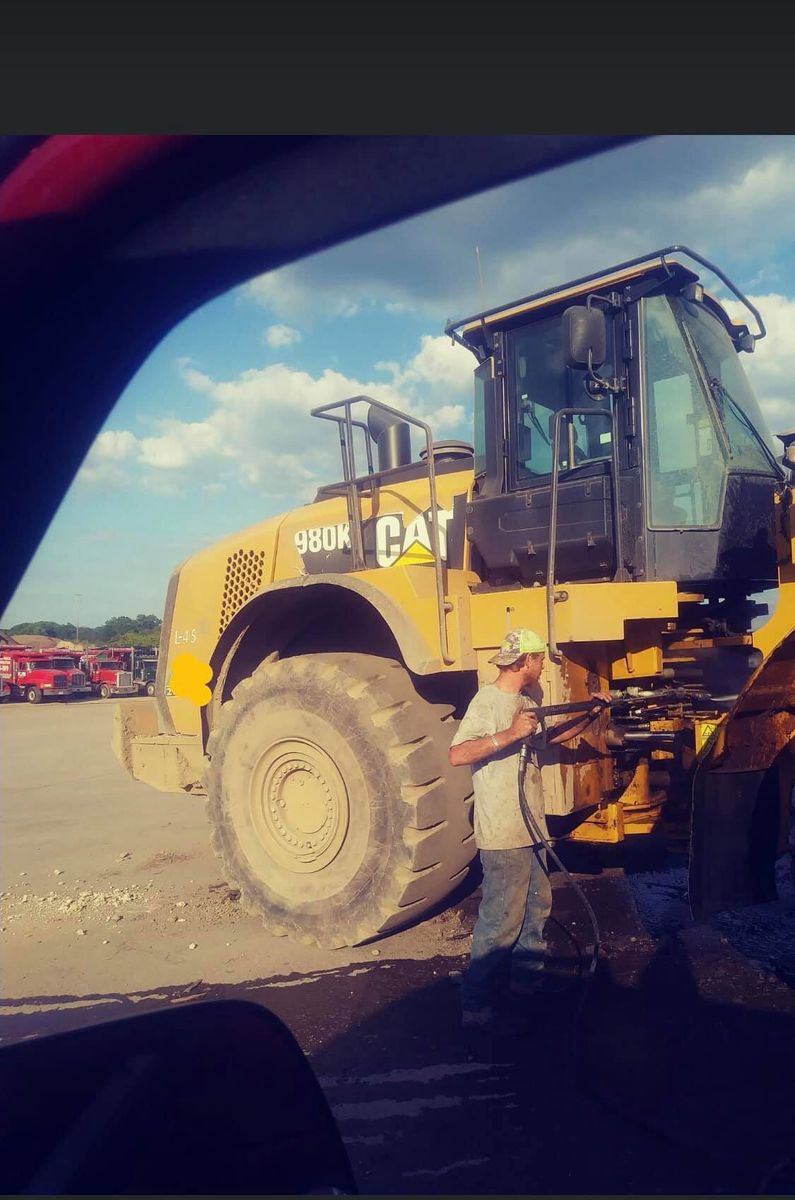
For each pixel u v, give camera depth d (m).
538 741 4.14
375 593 5.07
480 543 5.30
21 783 11.87
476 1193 2.75
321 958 4.86
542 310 5.14
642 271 4.77
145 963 4.84
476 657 4.91
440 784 4.91
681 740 4.88
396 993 4.35
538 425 5.17
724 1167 2.84
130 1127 1.47
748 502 4.98
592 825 5.00
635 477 4.74
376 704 4.96
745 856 4.38
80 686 33.09
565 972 4.47
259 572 6.53
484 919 3.95
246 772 5.46
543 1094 3.35
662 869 6.20
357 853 4.96
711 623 5.23
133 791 10.86
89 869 6.96
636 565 4.73
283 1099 1.64
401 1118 3.21
